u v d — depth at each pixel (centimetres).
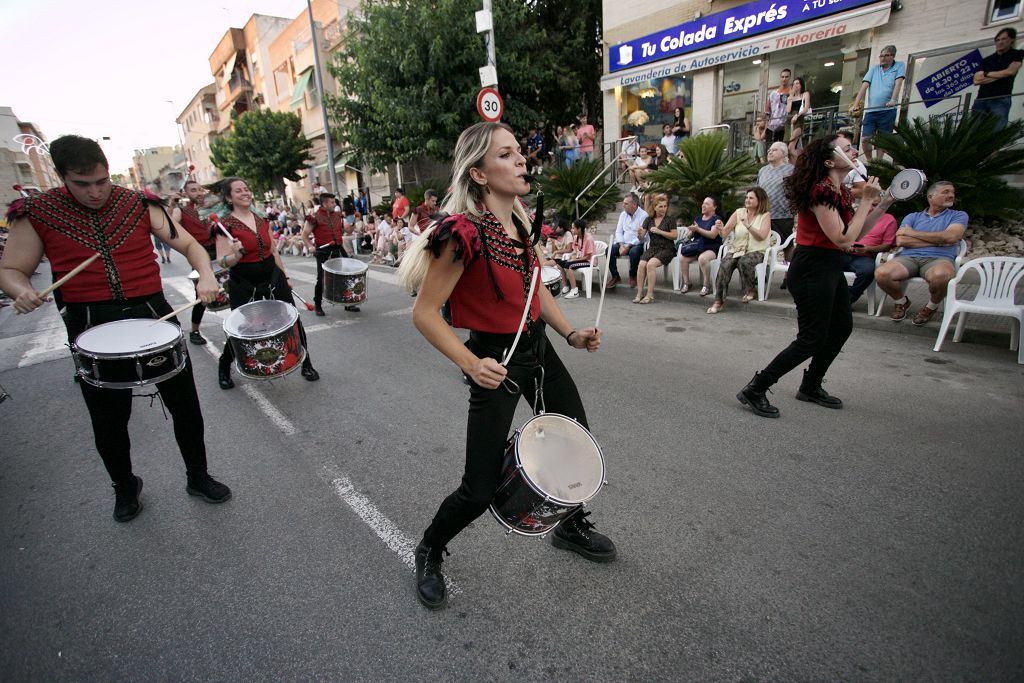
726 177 885
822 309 335
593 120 1786
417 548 224
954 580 218
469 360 169
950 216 504
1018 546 235
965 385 402
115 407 272
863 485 285
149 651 204
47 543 275
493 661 193
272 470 337
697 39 1112
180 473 338
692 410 389
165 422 420
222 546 265
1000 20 771
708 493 287
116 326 259
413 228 861
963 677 177
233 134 2542
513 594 223
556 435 196
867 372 439
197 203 620
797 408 382
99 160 239
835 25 916
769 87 1083
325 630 210
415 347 589
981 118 647
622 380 455
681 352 519
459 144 178
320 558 252
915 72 830
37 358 621
